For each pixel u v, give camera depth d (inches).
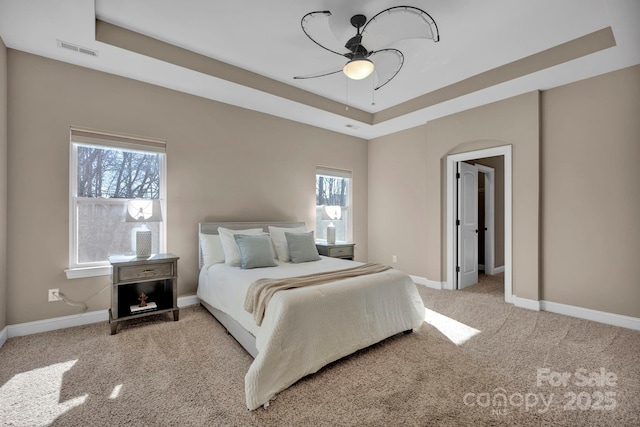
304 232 150.9
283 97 144.3
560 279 131.1
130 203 116.6
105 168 121.5
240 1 89.5
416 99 161.2
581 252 125.6
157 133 130.5
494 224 223.6
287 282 91.0
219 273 116.8
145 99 127.6
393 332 100.3
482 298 154.2
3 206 98.0
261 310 82.0
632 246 114.0
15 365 83.6
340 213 191.2
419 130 187.3
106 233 121.0
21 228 103.4
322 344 82.0
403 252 196.4
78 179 115.9
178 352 92.5
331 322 85.2
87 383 75.5
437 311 133.3
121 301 122.3
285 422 62.7
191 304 138.4
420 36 95.8
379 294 99.8
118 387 74.0
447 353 93.1
